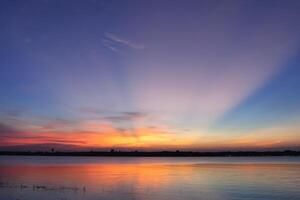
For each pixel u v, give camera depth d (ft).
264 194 147.33
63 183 190.70
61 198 131.23
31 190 153.28
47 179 216.95
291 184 184.03
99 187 172.45
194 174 275.39
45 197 132.87
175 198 136.26
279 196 141.28
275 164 484.74
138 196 140.46
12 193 142.61
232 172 292.81
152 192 153.99
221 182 201.26
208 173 286.25
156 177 243.40
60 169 359.66
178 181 209.77
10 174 262.06
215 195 145.69
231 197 139.54
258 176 241.14
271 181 201.77
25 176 242.17
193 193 152.05
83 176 250.37
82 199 129.70
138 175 266.98
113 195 142.00
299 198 135.95
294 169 329.31
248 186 177.68
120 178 233.35
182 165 508.94
